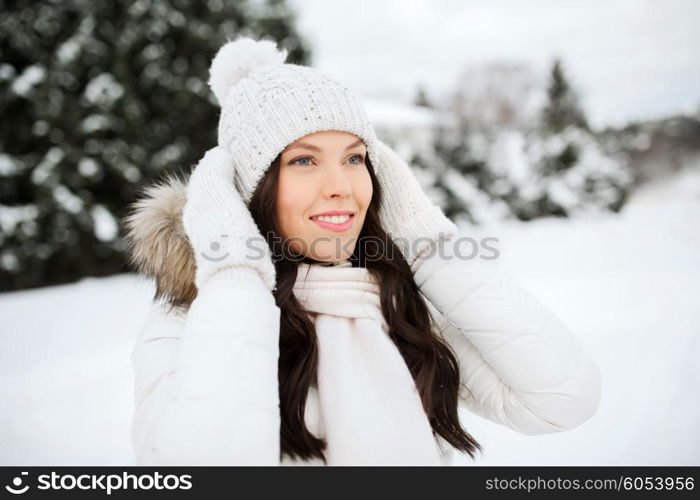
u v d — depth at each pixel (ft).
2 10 28.37
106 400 10.54
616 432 8.40
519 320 3.37
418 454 2.98
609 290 17.80
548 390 3.28
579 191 48.83
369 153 3.61
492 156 49.08
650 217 43.80
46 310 19.56
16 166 28.60
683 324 13.14
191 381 2.54
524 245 32.19
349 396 3.01
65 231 28.71
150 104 33.14
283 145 3.22
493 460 7.73
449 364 3.62
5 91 28.17
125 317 17.51
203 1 34.40
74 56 28.94
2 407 10.25
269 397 2.63
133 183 30.53
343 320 3.36
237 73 3.87
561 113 105.40
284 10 36.91
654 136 71.00
